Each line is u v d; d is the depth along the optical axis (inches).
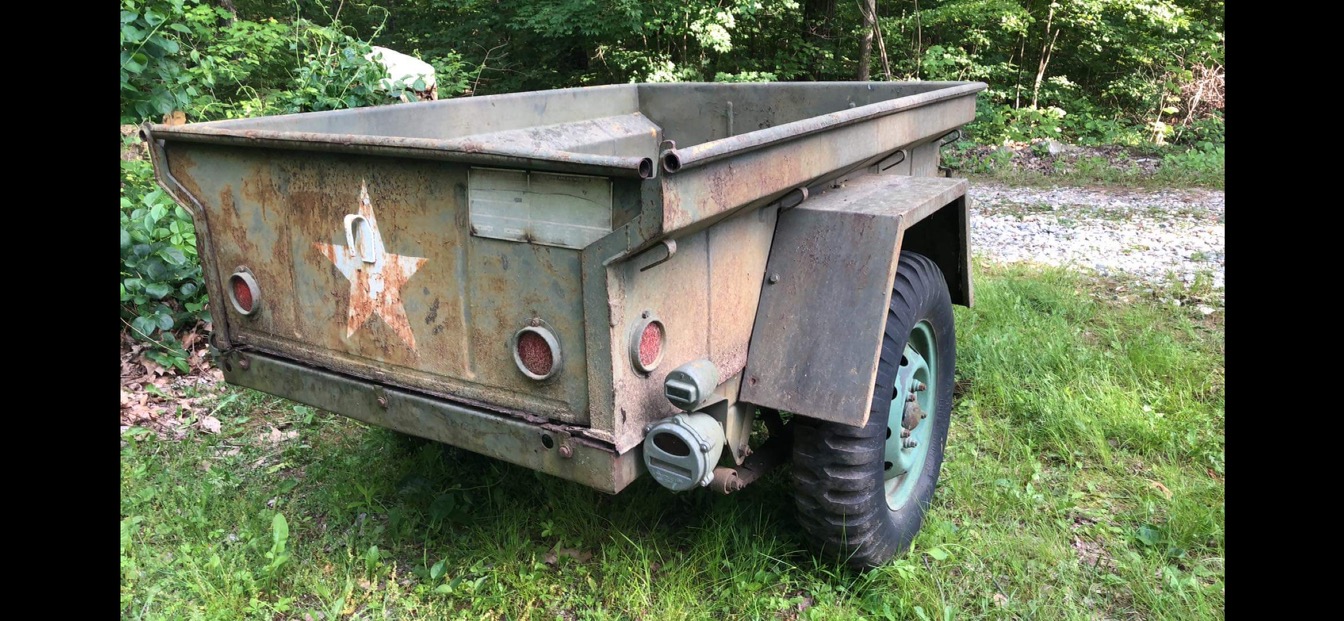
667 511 131.3
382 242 99.8
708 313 98.5
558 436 90.8
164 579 116.3
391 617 112.2
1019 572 118.8
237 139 106.4
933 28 597.9
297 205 105.9
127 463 147.6
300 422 167.2
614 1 508.1
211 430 164.9
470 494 135.8
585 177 83.6
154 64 230.1
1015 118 546.6
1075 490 142.1
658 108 204.5
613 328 84.3
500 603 113.3
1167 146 509.0
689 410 91.7
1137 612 114.3
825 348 104.2
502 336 93.4
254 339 116.6
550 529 124.6
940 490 140.2
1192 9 592.7
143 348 189.8
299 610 113.3
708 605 112.0
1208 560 123.0
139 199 208.7
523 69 595.5
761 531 124.7
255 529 127.9
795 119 190.9
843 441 107.0
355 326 105.4
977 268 268.7
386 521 131.8
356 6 605.9
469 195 91.4
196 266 202.5
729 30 566.9
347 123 140.3
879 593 114.3
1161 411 166.7
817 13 615.5
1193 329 211.9
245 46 346.3
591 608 111.9
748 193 92.0
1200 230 332.2
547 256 87.8
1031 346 191.6
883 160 138.1
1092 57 604.7
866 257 105.5
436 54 584.7
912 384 122.4
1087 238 320.8
